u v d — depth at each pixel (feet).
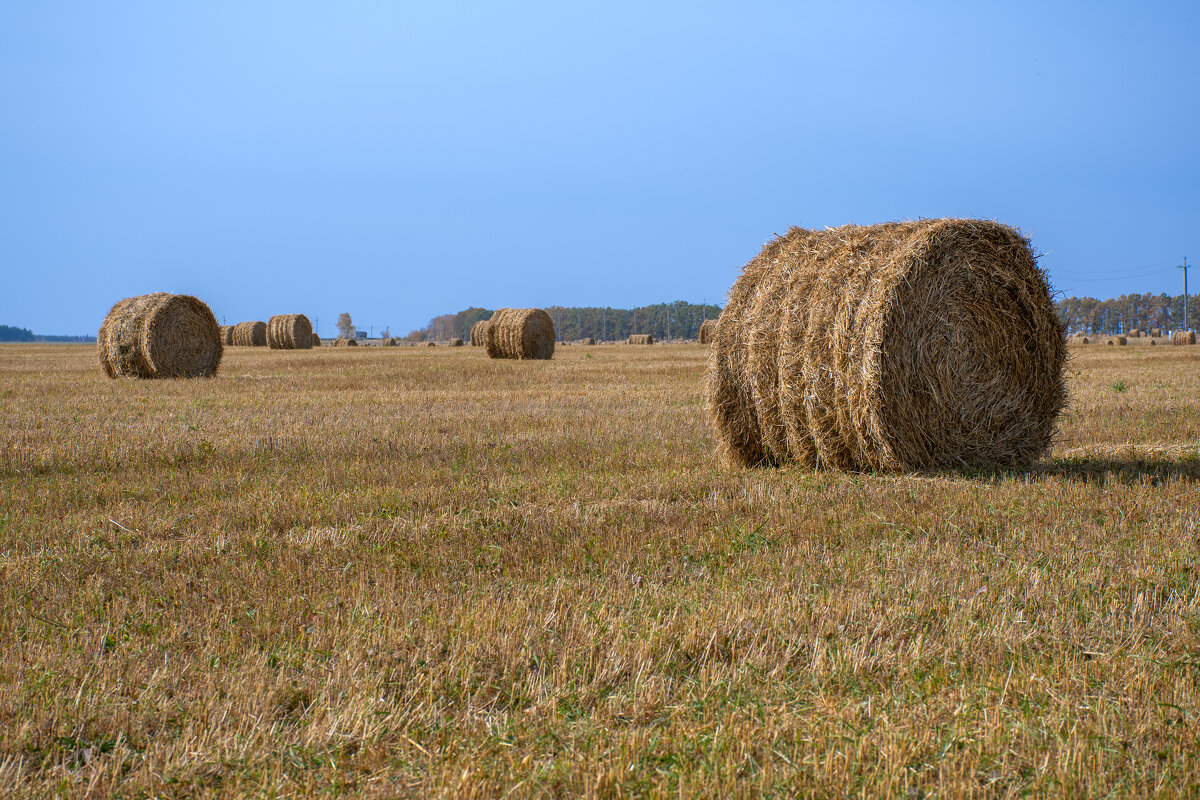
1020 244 36.17
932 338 34.35
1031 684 15.03
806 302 35.09
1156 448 39.32
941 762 12.70
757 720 14.03
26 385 74.13
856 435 34.22
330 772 12.92
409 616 18.31
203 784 12.67
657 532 25.12
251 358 125.39
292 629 17.90
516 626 17.51
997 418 36.11
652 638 16.80
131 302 84.43
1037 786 12.18
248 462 36.63
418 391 69.10
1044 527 25.17
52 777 12.77
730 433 38.09
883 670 15.85
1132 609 18.25
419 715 14.33
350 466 35.70
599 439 42.60
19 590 20.06
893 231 35.14
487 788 12.31
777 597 18.98
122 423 47.78
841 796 12.09
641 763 12.91
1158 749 13.02
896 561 21.93
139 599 19.54
